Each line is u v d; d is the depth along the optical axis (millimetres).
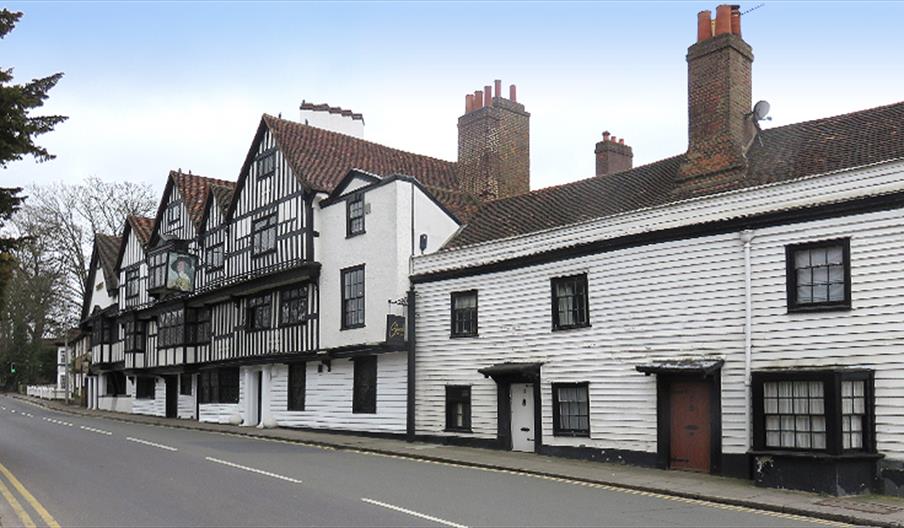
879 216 13609
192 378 35750
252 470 15336
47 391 62188
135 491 12484
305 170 26906
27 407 48094
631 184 20672
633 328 17062
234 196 30734
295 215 26812
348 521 10055
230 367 31578
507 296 20094
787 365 14469
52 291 61531
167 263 34656
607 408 17391
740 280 15328
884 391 13281
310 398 26297
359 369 24438
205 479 13938
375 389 23609
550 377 18750
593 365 17797
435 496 12266
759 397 14258
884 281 13445
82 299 56500
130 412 42062
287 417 27297
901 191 13273
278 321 27953
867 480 13148
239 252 30125
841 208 14008
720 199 15805
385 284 23047
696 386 15914
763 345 14820
